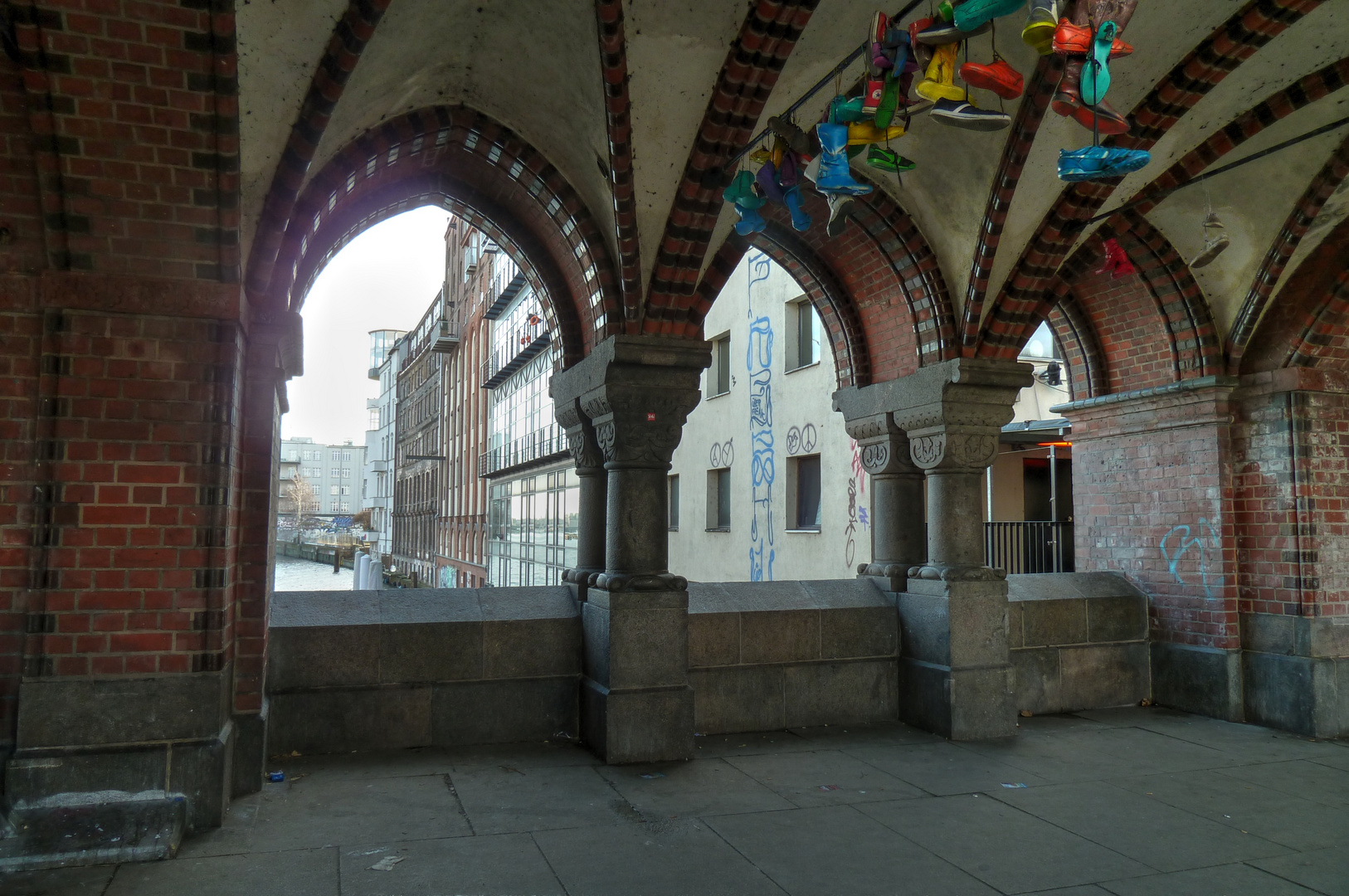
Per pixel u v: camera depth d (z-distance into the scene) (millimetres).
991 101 5812
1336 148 6605
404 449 66125
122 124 4191
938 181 6547
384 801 5070
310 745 5973
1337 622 7332
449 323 46781
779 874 4164
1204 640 7887
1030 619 7922
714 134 5469
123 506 4520
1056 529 11336
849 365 8141
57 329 4477
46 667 4387
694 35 5020
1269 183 6957
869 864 4309
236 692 5152
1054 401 13180
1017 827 4887
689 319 6328
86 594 4453
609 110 5156
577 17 4848
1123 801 5363
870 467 7871
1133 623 8328
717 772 5832
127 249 4523
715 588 7266
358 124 5332
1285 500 7473
